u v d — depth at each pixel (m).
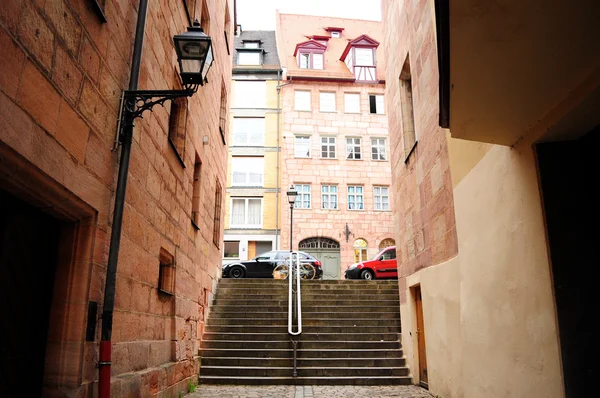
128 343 5.27
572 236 4.20
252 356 10.55
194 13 9.23
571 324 4.05
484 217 5.68
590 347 3.98
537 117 4.38
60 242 4.18
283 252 20.41
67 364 3.97
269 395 8.30
